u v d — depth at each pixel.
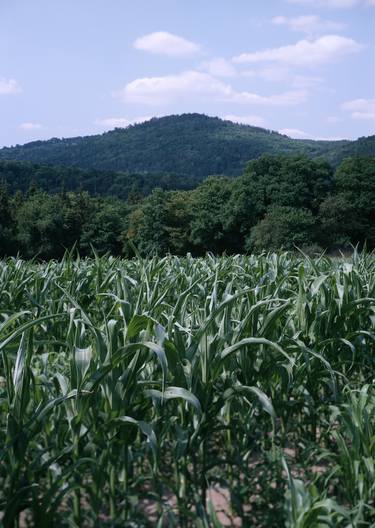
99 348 3.75
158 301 5.02
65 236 83.06
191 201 82.75
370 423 3.89
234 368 4.38
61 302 6.64
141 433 4.27
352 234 71.00
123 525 3.45
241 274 7.92
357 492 3.53
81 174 191.88
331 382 4.74
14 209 87.25
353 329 5.88
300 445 4.49
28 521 3.39
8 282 7.86
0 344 3.34
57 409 3.97
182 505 3.53
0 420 4.04
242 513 3.60
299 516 2.91
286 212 70.12
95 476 3.45
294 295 6.45
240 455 4.14
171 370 3.84
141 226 81.50
